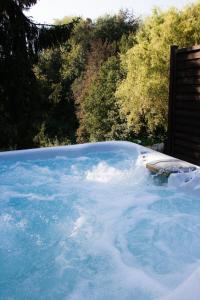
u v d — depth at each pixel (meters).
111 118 11.69
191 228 2.58
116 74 11.76
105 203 3.13
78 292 1.93
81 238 2.54
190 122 4.38
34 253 2.36
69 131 15.49
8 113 7.35
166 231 2.56
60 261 2.25
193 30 7.80
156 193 3.25
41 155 4.36
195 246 2.35
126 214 2.88
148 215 2.83
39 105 7.94
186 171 3.30
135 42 12.48
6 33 6.89
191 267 2.10
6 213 3.03
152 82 7.66
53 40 7.64
